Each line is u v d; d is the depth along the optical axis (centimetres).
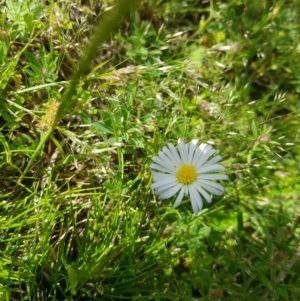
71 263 54
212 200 58
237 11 63
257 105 60
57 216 54
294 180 58
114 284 54
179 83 60
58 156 57
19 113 56
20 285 53
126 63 61
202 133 58
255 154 59
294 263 55
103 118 56
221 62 61
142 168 56
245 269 55
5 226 53
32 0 58
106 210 55
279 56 62
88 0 61
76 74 38
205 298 54
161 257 54
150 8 62
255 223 57
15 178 56
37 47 59
